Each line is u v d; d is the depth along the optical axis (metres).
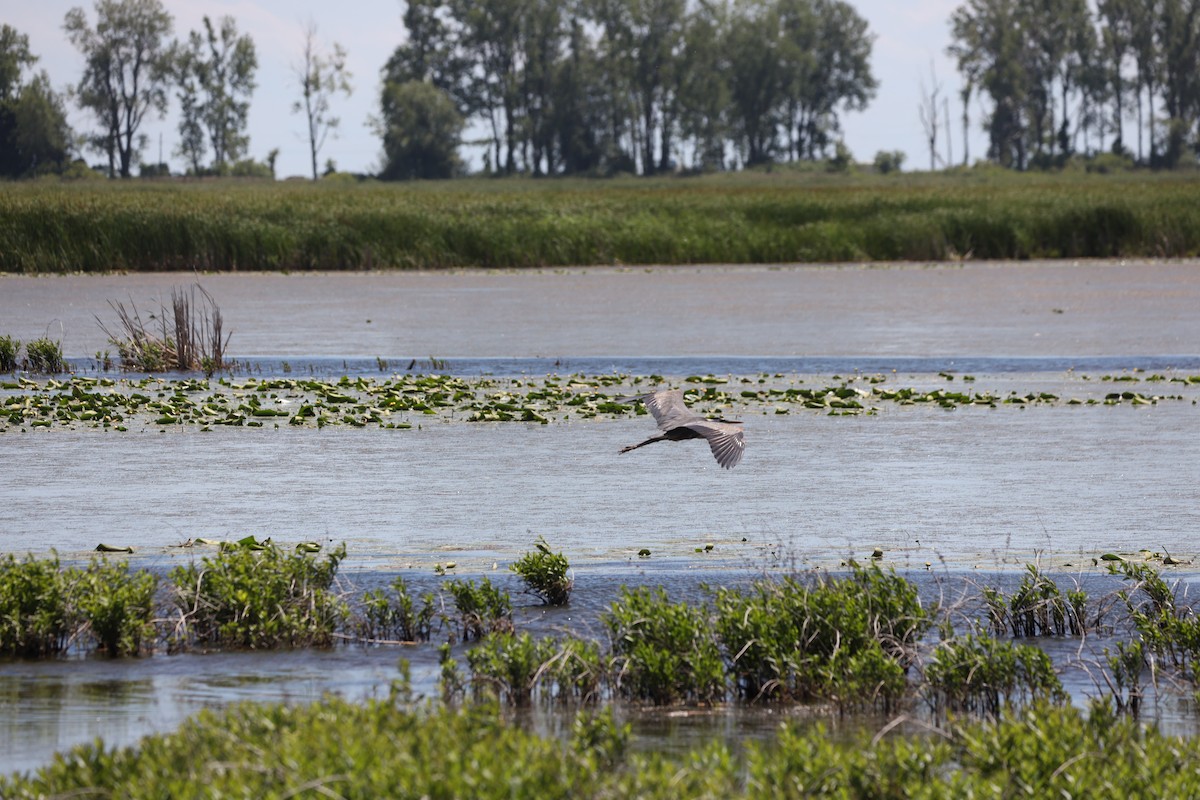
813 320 117.94
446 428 69.94
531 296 140.12
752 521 50.19
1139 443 64.50
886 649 34.50
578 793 22.62
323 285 154.00
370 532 48.53
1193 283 149.25
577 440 66.69
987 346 101.12
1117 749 26.30
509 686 32.19
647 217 195.38
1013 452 62.75
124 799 21.83
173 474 58.41
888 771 24.83
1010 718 27.86
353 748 22.58
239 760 22.83
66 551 45.25
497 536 48.03
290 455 62.62
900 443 65.19
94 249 172.25
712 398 78.56
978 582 41.56
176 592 37.66
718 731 30.27
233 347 102.19
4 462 60.72
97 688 32.59
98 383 84.56
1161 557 44.53
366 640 36.72
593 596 40.47
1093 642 37.12
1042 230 191.12
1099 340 103.88
